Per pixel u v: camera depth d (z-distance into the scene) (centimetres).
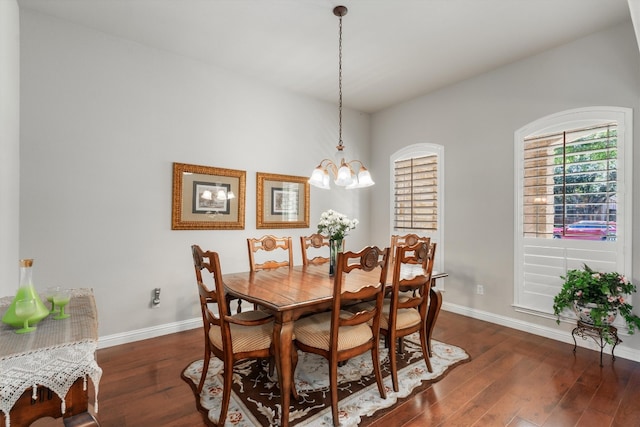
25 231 252
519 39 294
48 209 262
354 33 286
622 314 249
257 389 219
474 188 374
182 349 283
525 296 328
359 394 212
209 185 347
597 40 281
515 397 208
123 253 297
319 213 445
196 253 200
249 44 307
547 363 255
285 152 409
